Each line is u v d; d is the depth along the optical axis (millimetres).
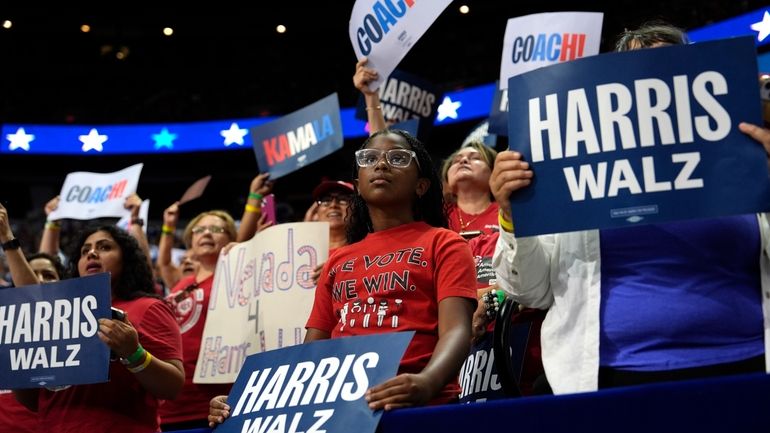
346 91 18656
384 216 3068
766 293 2490
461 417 2242
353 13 4406
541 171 2398
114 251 3951
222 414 2674
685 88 2320
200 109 19297
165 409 4633
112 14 19109
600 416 2152
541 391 2877
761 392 2061
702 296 2473
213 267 5258
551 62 4926
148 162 19625
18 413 4219
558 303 2678
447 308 2723
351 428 2334
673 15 14578
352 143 16766
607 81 2373
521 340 3416
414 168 3098
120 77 20094
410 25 4215
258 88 19344
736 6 13852
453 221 4477
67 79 19953
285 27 19281
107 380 3189
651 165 2307
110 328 3215
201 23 19344
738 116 2279
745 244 2539
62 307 3344
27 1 18734
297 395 2531
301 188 18281
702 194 2266
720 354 2412
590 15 4922
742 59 2303
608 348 2520
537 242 2676
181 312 4934
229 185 19688
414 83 5582
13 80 19734
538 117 2430
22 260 4105
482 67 17422
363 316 2830
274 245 4066
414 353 2738
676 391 2119
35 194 19625
